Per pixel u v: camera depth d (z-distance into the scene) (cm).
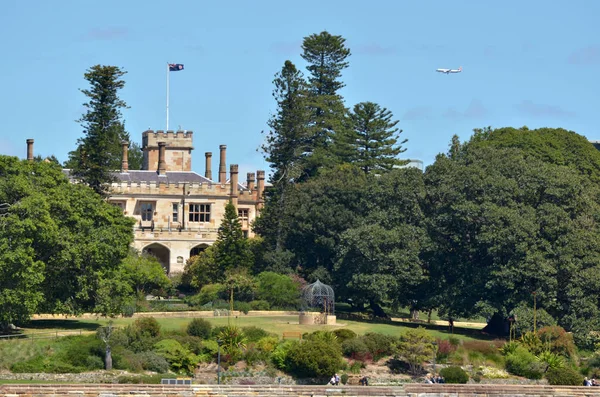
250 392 18738
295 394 18950
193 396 18400
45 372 19062
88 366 19375
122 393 18012
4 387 17425
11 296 19950
